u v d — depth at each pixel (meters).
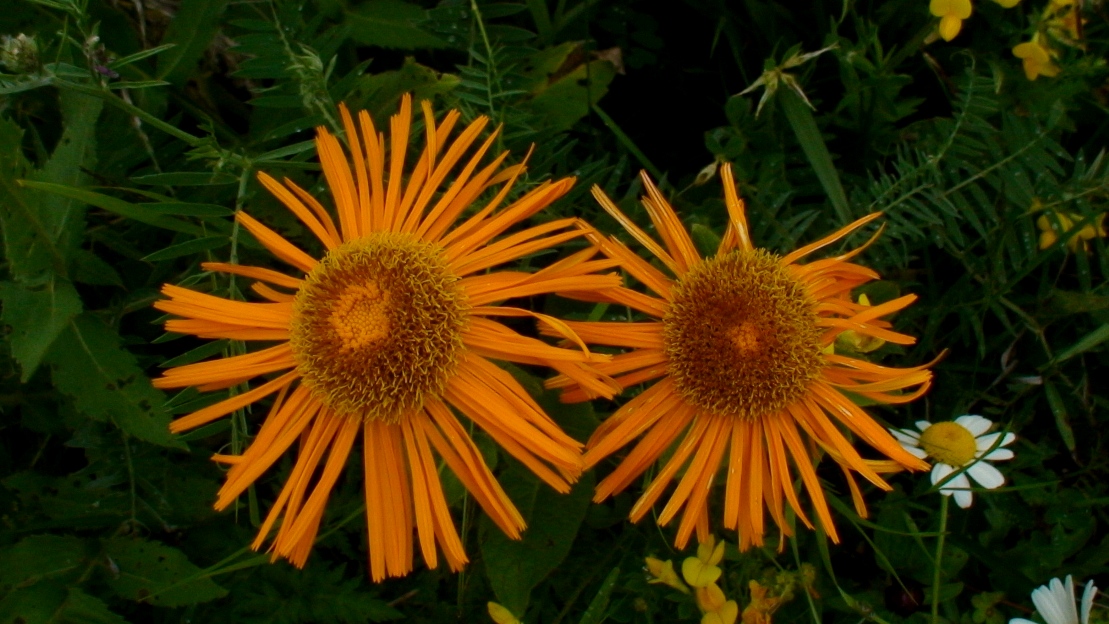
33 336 0.37
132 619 0.40
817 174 0.40
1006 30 0.43
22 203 0.37
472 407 0.34
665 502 0.40
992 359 0.43
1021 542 0.40
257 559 0.36
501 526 0.33
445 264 0.34
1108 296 0.40
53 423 0.40
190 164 0.41
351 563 0.41
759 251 0.35
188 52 0.40
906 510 0.40
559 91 0.43
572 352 0.33
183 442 0.37
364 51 0.45
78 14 0.35
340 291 0.34
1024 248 0.42
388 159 0.40
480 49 0.41
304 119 0.38
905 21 0.44
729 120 0.44
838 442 0.34
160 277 0.40
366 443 0.34
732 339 0.34
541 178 0.40
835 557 0.41
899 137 0.43
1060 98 0.42
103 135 0.40
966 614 0.39
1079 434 0.42
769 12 0.44
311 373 0.34
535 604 0.39
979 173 0.40
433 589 0.40
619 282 0.33
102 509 0.39
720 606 0.37
